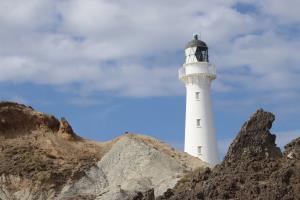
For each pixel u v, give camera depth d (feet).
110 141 313.73
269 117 212.84
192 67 331.57
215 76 333.62
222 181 196.34
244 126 213.05
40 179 270.05
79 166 284.82
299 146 213.66
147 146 297.12
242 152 209.15
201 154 326.03
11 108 308.19
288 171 189.78
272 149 209.67
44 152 291.17
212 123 330.95
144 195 218.79
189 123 331.36
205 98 331.57
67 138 306.55
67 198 262.26
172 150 307.37
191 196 194.70
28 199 262.88
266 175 193.88
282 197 180.65
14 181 269.85
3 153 285.64
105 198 253.24
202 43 338.75
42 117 311.27
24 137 300.61
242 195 187.21
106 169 287.69
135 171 282.56
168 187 254.88
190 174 255.91
